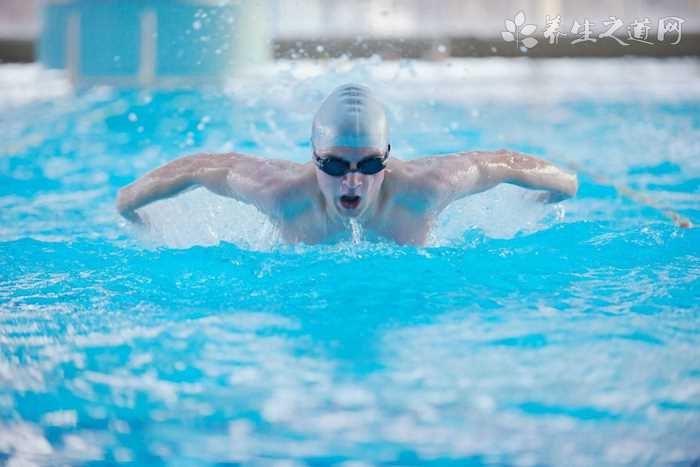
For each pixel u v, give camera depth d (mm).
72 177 14977
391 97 23266
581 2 38719
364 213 8664
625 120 22047
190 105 22922
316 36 31938
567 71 32312
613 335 6820
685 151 17672
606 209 12086
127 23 27062
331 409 5512
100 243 10062
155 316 7289
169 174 9344
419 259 8742
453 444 5086
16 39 33750
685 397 5664
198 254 9133
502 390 5781
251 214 9562
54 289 8141
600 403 5590
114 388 5852
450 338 6730
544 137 19672
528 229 10242
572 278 8391
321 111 8078
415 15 38125
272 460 4914
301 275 8266
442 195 8906
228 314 7301
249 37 26984
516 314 7320
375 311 7344
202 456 4969
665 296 7859
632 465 4867
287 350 6473
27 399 5719
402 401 5621
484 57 35031
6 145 18281
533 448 5043
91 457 4992
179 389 5820
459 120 21859
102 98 25109
